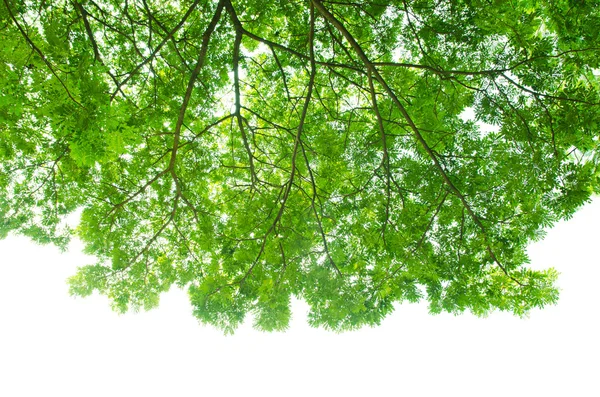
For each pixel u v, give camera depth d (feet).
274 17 23.00
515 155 16.47
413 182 19.42
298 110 24.30
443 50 17.97
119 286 21.71
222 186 24.39
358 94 22.48
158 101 20.77
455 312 18.56
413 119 19.25
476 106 16.67
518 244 18.01
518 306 17.67
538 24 13.80
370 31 20.58
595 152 15.71
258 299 19.58
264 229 21.85
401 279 19.03
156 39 21.81
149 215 23.12
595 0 13.33
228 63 22.59
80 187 21.93
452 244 18.89
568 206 15.61
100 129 9.78
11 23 11.22
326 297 19.11
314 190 19.40
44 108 9.82
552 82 15.49
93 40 16.88
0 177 20.52
